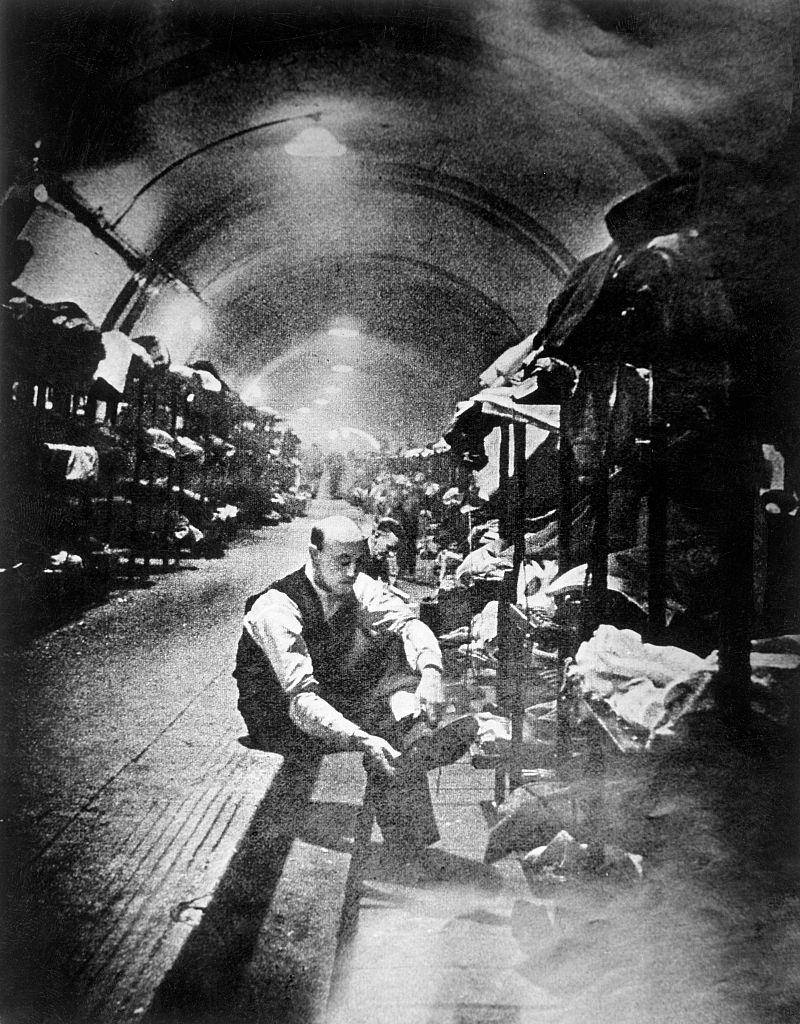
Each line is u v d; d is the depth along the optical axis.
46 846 4.19
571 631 4.66
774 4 3.86
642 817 4.29
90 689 4.50
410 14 4.02
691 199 4.38
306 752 4.46
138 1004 3.78
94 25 4.03
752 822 4.25
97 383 4.85
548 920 4.12
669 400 4.59
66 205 4.46
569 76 4.17
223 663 4.59
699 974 4.05
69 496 4.76
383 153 4.50
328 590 4.65
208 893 4.09
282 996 3.85
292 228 4.78
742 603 4.53
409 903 4.08
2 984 3.82
